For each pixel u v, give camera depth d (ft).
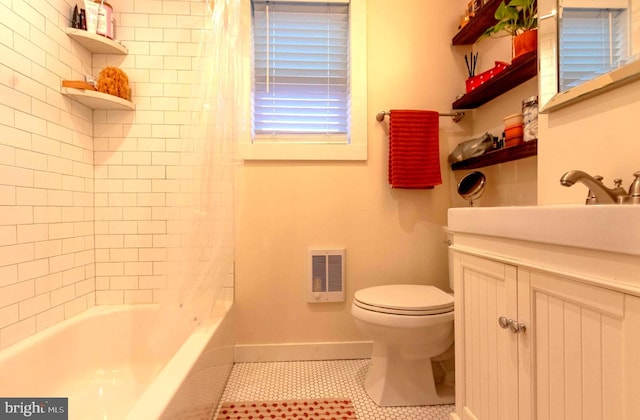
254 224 5.78
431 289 4.91
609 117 2.86
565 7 3.34
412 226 5.94
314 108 6.16
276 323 5.82
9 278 3.78
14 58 3.84
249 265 5.78
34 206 4.16
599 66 2.98
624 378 1.65
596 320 1.80
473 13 5.30
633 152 2.66
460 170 5.94
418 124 5.64
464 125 6.04
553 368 2.11
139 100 5.52
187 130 4.71
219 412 4.28
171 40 5.55
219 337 4.65
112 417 4.12
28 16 4.04
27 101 4.04
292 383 5.01
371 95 5.92
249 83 5.72
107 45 5.16
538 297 2.23
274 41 6.05
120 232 5.54
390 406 4.40
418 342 4.19
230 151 4.90
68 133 4.82
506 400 2.57
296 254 5.83
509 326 2.46
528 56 3.87
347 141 6.16
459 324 3.29
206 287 4.74
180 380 3.07
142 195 5.56
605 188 2.51
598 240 1.73
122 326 5.25
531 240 2.22
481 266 2.89
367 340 5.90
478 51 5.87
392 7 5.95
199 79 4.71
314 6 6.01
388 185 5.91
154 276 5.59
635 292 1.57
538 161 3.75
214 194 4.77
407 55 5.96
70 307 4.85
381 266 5.92
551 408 2.13
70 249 4.86
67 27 4.76
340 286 5.83
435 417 4.19
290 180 5.81
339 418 4.17
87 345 4.89
